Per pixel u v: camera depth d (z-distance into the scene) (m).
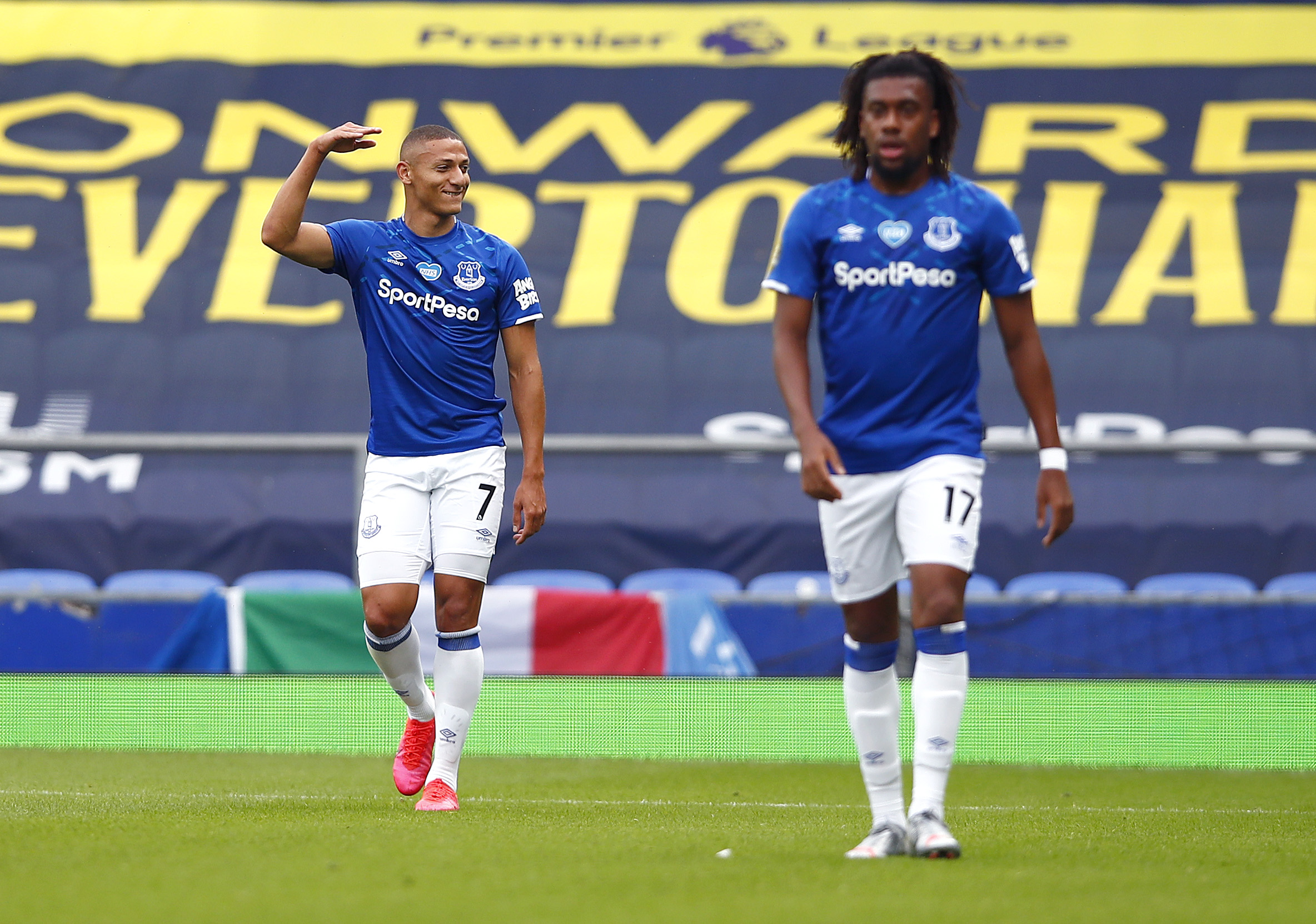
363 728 22.62
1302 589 30.52
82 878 8.23
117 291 38.81
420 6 44.81
